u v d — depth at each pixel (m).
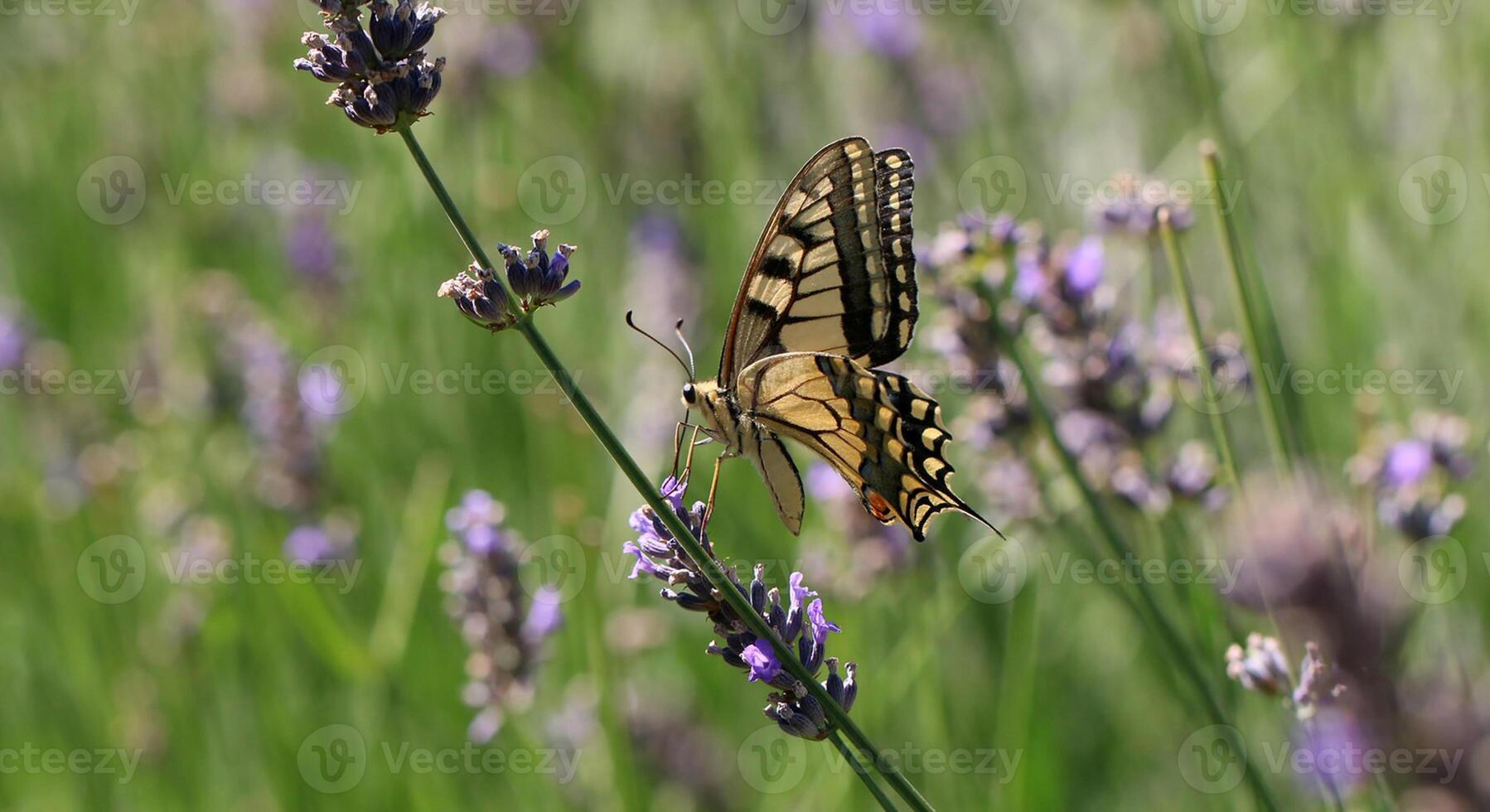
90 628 10.27
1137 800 8.81
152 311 12.01
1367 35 9.66
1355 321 9.02
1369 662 1.58
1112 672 9.34
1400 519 6.02
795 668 4.31
